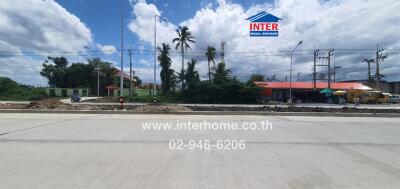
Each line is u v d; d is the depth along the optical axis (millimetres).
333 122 13086
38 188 4133
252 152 6535
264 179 4590
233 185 4301
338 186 4281
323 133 9523
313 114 16969
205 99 46344
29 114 16484
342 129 10594
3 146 7062
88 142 7637
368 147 7227
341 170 5113
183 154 6289
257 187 4219
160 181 4465
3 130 9820
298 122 12891
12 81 59188
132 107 22312
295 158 5988
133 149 6770
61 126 10922
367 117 16297
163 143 7535
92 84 78125
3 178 4578
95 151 6535
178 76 52000
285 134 9211
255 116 15992
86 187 4180
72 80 78312
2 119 13508
